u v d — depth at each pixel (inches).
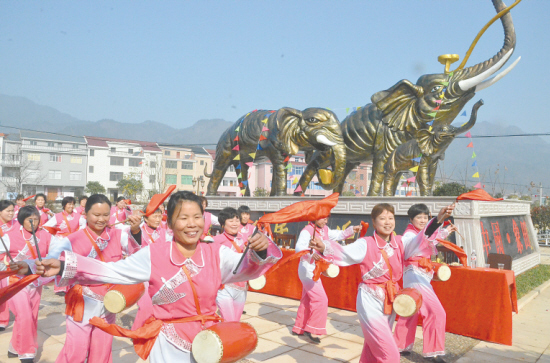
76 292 135.1
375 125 378.6
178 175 1792.6
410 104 359.9
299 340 202.5
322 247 128.6
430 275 185.3
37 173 1681.8
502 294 201.0
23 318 167.5
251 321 233.0
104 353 139.8
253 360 176.9
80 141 1772.9
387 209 140.7
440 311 176.2
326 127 387.2
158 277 91.0
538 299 293.3
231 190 1866.4
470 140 335.3
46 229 198.1
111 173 1782.7
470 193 134.8
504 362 177.6
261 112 436.5
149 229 204.8
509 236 357.4
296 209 100.4
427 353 177.2
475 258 266.5
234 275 92.6
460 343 200.7
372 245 140.6
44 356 179.9
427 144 357.4
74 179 1740.9
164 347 91.2
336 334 212.7
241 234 223.6
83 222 328.5
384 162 374.3
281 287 290.8
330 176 382.9
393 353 133.8
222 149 469.1
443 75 344.2
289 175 1093.8
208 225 233.8
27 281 85.0
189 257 93.1
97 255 141.0
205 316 93.4
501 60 329.1
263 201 402.3
